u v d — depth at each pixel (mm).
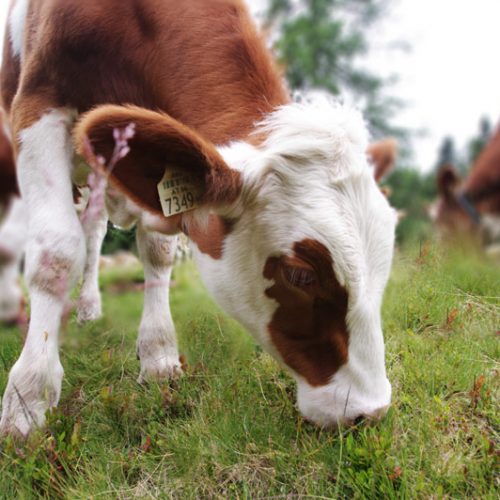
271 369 1158
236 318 978
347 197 842
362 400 852
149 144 792
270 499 824
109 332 1419
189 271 1949
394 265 1604
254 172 857
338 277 822
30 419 939
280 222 857
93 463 900
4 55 1238
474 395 992
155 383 1140
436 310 1315
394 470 797
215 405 1015
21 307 1018
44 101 1038
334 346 859
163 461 906
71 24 1026
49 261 973
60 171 1023
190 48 1025
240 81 990
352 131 875
